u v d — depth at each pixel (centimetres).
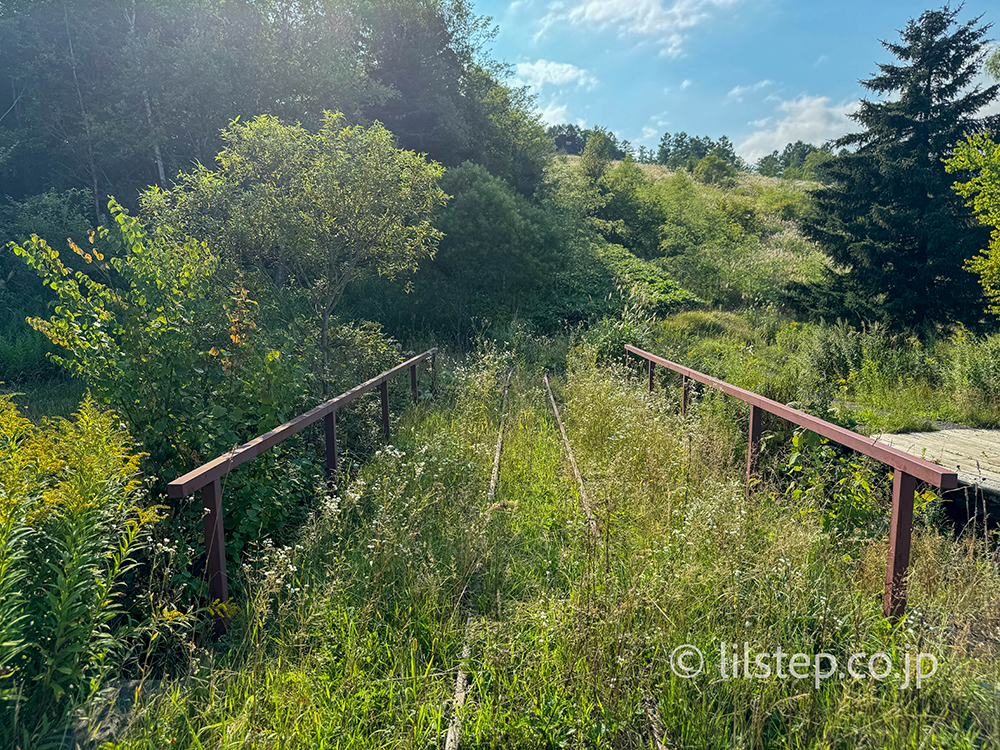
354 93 2069
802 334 1703
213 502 376
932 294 1728
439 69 2712
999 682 313
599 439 780
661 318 2070
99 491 347
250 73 1934
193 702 310
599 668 315
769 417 753
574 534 489
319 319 983
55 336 519
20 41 2150
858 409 1002
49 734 283
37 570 330
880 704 293
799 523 455
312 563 438
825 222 1936
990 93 1761
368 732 299
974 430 895
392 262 988
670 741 289
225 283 882
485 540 472
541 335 1866
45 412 1082
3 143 2125
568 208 2972
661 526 476
